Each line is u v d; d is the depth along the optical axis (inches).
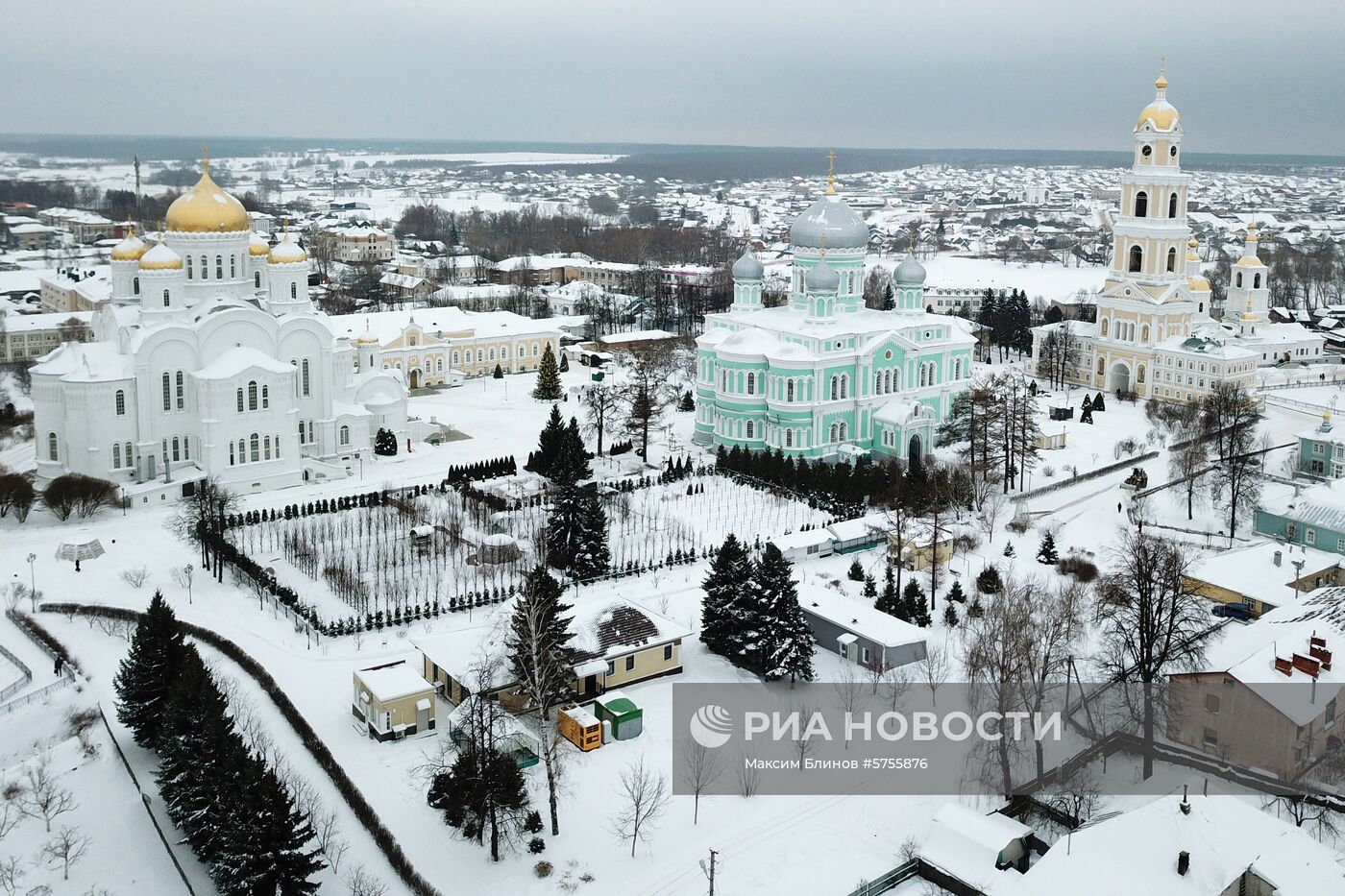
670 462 7327.8
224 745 3511.3
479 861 3570.4
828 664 4877.0
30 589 5502.0
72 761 4116.6
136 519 6525.6
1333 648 4207.7
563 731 4252.0
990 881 3228.3
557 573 5684.1
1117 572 5182.1
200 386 6815.9
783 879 3511.3
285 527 6314.0
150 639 4124.0
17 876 3472.0
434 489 7042.3
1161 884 3051.2
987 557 6072.8
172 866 3570.4
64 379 6752.0
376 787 3924.7
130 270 7460.6
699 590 5570.9
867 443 7834.6
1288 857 3127.5
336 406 7687.0
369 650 4889.3
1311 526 6053.2
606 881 3499.0
